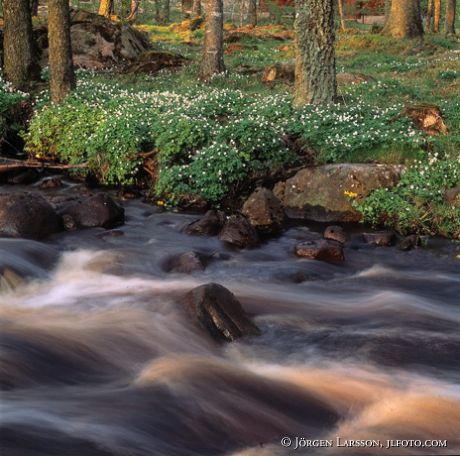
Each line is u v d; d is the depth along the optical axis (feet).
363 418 19.97
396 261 35.19
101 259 33.78
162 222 41.22
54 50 57.82
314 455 17.97
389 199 39.68
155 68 78.89
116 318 26.55
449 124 48.16
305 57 52.65
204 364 22.86
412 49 95.45
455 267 34.32
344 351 24.22
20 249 33.73
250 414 20.02
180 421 19.42
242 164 42.96
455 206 38.60
